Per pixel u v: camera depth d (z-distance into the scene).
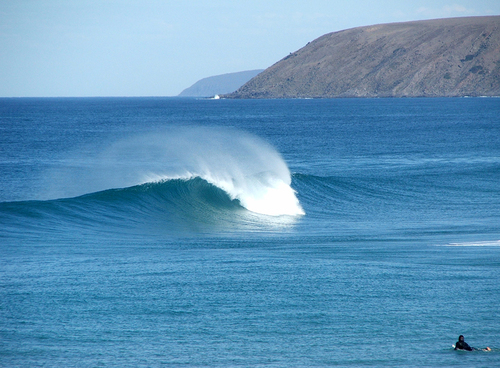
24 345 11.96
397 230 27.31
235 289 16.09
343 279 17.20
